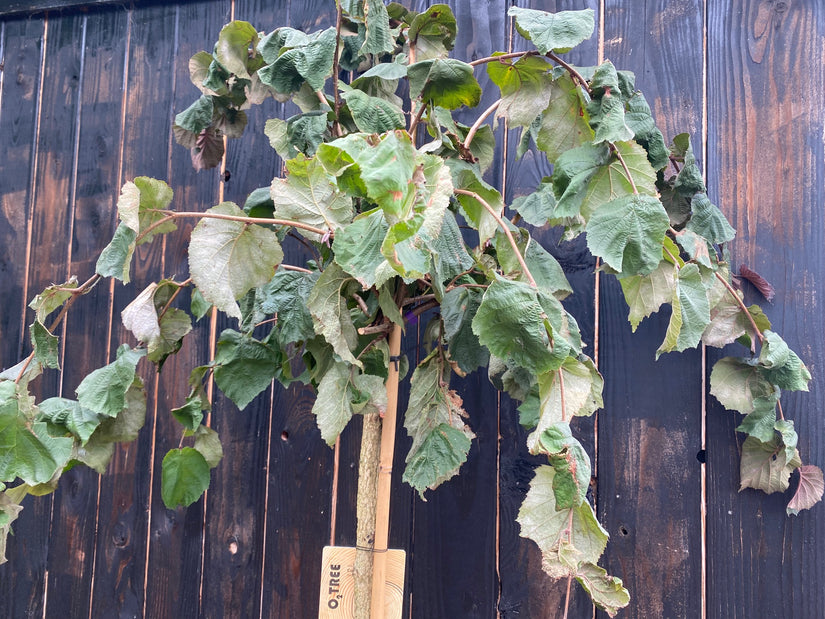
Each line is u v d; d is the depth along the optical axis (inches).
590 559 25.1
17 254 55.0
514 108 34.0
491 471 44.9
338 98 33.9
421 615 44.8
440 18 35.1
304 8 51.3
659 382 43.6
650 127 36.1
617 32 46.3
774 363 37.5
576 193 31.3
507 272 31.0
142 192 29.3
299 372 48.4
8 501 33.4
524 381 35.4
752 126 44.0
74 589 50.8
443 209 22.0
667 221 28.8
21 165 55.7
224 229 29.4
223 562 48.6
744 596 41.2
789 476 41.1
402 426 46.0
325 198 28.6
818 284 42.3
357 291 32.6
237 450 49.3
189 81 53.2
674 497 42.7
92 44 55.6
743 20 44.7
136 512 50.4
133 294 52.2
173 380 50.9
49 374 52.9
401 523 45.7
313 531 47.3
